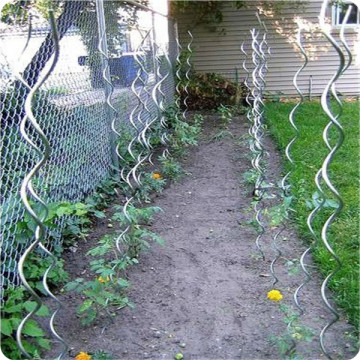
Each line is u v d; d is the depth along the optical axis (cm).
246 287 277
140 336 235
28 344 214
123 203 413
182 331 238
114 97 498
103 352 215
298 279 283
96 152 434
